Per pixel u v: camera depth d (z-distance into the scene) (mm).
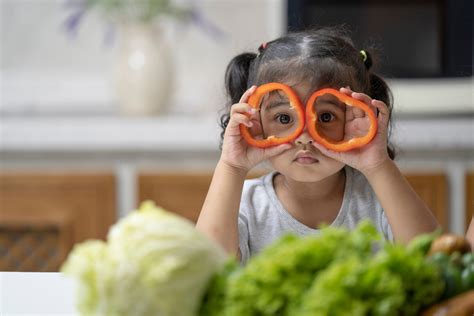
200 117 2584
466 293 688
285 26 2488
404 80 2461
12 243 2473
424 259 721
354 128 1124
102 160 2432
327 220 1250
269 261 678
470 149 2373
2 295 995
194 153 2422
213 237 1117
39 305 956
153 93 2598
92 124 2439
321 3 2457
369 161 1089
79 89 2988
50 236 2463
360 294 640
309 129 1080
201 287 695
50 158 2439
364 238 701
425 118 2502
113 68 2648
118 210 2428
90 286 680
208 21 2986
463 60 2451
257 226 1248
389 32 2455
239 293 675
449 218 2385
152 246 675
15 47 3014
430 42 2453
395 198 1088
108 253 683
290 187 1254
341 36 1304
